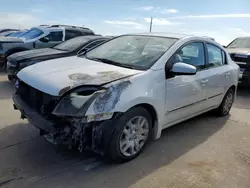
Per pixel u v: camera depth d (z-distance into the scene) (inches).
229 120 199.5
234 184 115.6
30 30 392.2
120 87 114.7
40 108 120.0
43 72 128.8
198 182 115.1
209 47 175.0
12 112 186.1
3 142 139.9
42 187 105.0
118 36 181.6
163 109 136.4
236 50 311.1
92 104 106.8
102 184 109.3
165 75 135.0
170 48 144.8
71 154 131.6
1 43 320.2
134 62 139.9
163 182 113.3
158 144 149.5
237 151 147.7
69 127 109.2
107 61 146.0
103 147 114.4
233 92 209.8
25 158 125.5
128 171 120.0
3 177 109.8
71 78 117.6
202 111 176.6
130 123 122.3
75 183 108.9
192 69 133.9
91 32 423.8
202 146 151.2
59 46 296.8
